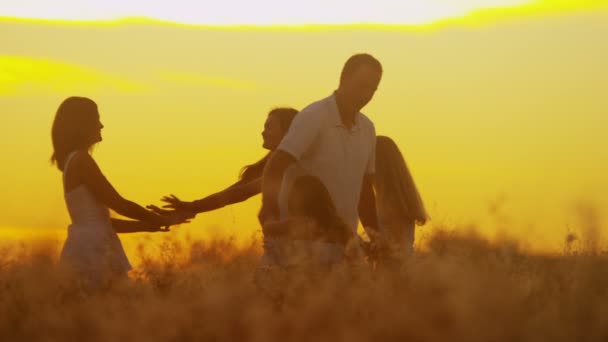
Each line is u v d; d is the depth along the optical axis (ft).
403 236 49.14
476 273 31.78
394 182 49.42
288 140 45.75
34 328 32.53
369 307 30.68
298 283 33.94
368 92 46.42
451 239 36.63
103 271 42.37
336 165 46.65
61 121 49.34
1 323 32.96
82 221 48.37
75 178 48.57
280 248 41.19
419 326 28.66
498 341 28.40
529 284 33.71
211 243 38.78
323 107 46.52
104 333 30.73
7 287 34.55
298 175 46.57
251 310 30.55
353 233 43.55
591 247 35.12
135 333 30.27
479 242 36.09
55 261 38.24
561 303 31.53
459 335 28.37
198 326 30.37
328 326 29.86
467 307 28.91
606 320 29.43
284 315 30.53
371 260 39.09
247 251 39.99
